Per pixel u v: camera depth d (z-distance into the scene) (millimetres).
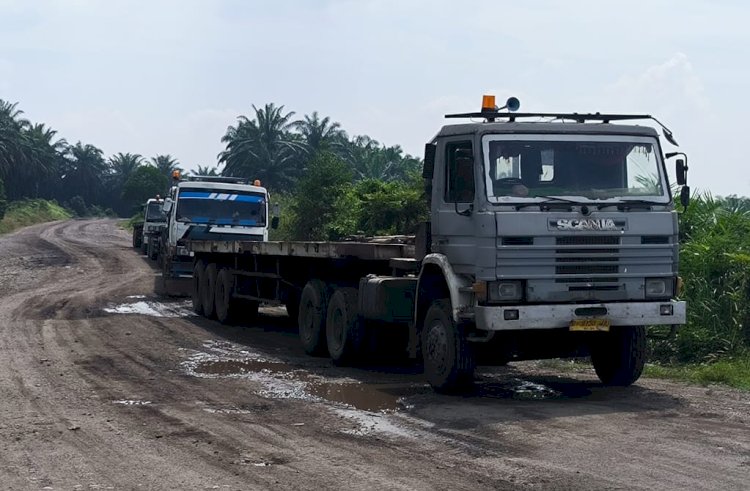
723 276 13609
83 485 6461
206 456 7242
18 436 8023
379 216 27078
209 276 18844
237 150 78375
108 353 13453
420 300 10477
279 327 17438
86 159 153125
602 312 9219
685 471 6535
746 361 11977
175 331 16391
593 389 10234
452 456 7109
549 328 9117
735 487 6125
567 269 9219
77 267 33656
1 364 12320
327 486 6328
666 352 12914
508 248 9070
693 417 8492
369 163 78875
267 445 7586
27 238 57656
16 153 108938
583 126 9531
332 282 13352
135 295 23547
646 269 9461
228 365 12422
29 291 24688
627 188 9539
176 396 9961
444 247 9898
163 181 128250
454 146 9789
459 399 9625
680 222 15305
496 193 9180
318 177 35750
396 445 7535
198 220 22781
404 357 12453
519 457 7027
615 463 6781
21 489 6379
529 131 9414
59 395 10023
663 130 9719
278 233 36469
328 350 12789
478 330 9602
